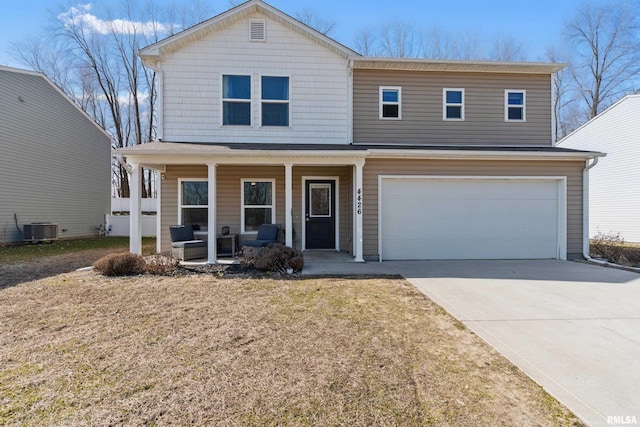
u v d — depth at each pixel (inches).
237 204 410.6
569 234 371.9
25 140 564.7
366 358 135.1
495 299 217.9
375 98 411.2
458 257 368.5
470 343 150.1
